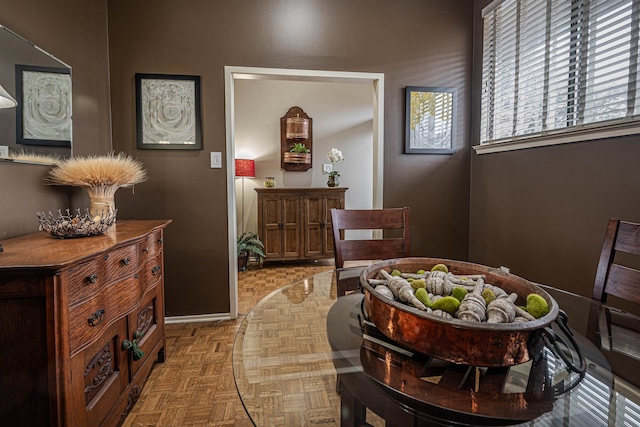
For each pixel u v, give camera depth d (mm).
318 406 866
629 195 1500
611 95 1589
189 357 1961
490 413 656
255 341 1131
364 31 2506
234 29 2363
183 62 2326
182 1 2307
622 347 923
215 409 1520
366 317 1090
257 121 4379
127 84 2279
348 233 4648
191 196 2395
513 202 2256
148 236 1663
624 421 656
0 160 1291
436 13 2586
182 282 2428
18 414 967
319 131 4559
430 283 886
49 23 1650
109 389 1269
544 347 794
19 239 1313
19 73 1402
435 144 2650
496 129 2406
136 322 1530
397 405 714
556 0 1882
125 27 2254
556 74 1906
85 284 1085
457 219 2740
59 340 968
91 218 1571
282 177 4496
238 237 4039
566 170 1836
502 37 2322
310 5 2436
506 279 1000
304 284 1616
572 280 1809
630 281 1110
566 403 687
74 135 1862
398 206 2648
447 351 713
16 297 940
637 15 1467
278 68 2418
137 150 2320
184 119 2350
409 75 2576
